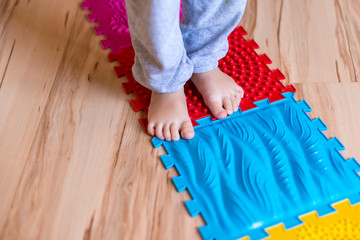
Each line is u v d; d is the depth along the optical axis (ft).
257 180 3.22
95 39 4.38
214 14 3.30
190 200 3.15
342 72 4.07
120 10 4.65
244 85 3.91
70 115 3.70
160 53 2.90
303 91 3.90
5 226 3.01
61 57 4.19
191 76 3.80
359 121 3.65
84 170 3.33
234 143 3.47
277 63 4.15
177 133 3.47
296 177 3.24
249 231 2.97
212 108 3.63
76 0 4.76
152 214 3.09
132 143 3.51
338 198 3.13
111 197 3.18
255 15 4.63
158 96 3.58
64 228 3.02
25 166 3.34
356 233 2.97
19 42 4.30
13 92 3.86
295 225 2.99
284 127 3.57
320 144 3.44
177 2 2.74
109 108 3.77
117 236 2.98
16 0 4.72
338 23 4.53
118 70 4.06
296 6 4.71
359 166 3.31
